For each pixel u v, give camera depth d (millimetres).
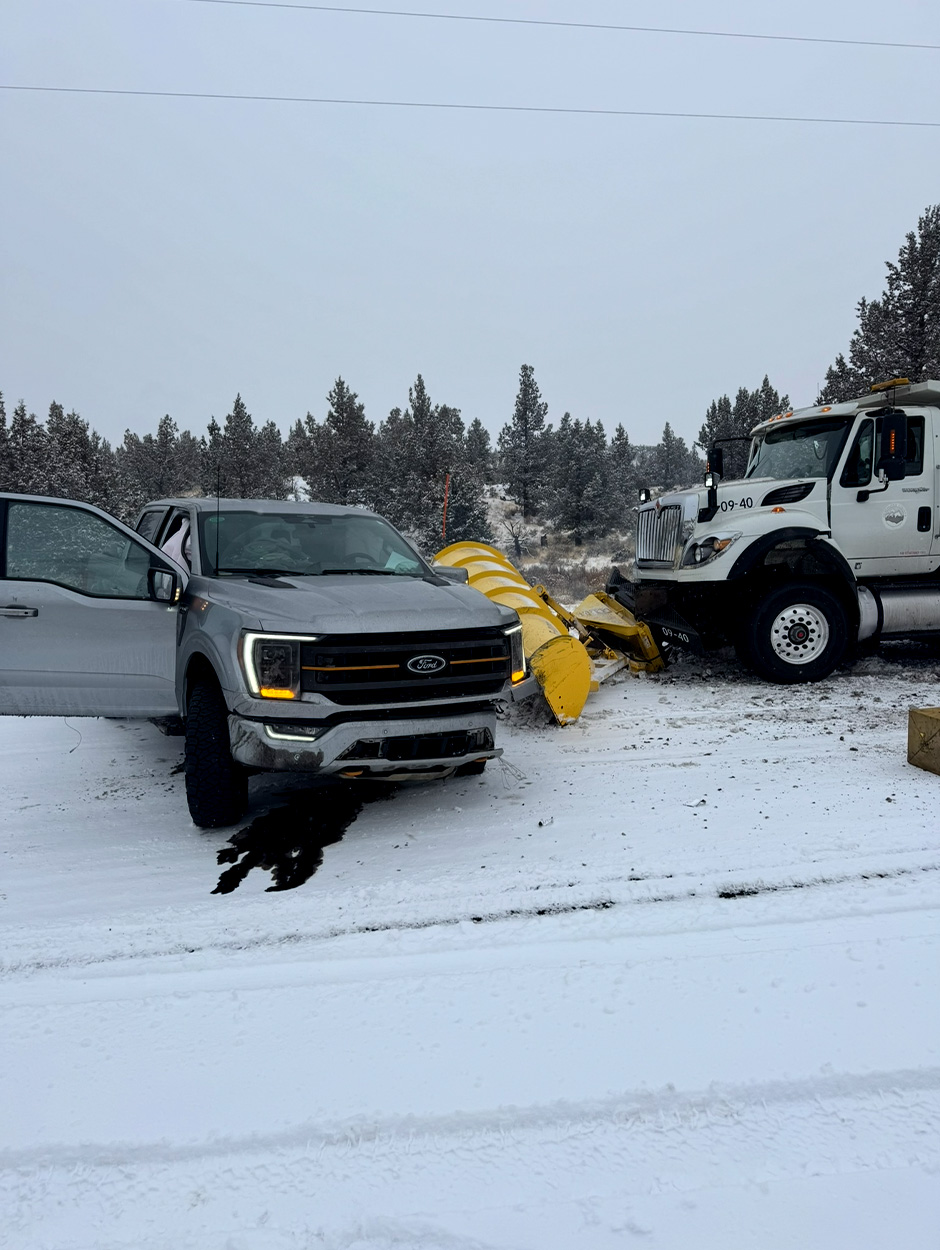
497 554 8266
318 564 5395
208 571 5125
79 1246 1874
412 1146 2146
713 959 3012
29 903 3795
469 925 3387
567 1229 1866
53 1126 2273
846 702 7055
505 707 7219
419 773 4418
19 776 5895
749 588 7922
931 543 7941
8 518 4852
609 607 8945
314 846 4363
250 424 41719
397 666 4215
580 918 3400
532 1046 2545
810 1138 2129
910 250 23438
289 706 4090
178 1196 2012
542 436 44938
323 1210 1950
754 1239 1817
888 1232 1825
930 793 4664
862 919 3258
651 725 6590
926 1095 2268
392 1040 2609
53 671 4883
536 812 4723
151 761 6250
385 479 33750
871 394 8102
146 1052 2602
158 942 3367
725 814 4500
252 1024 2736
